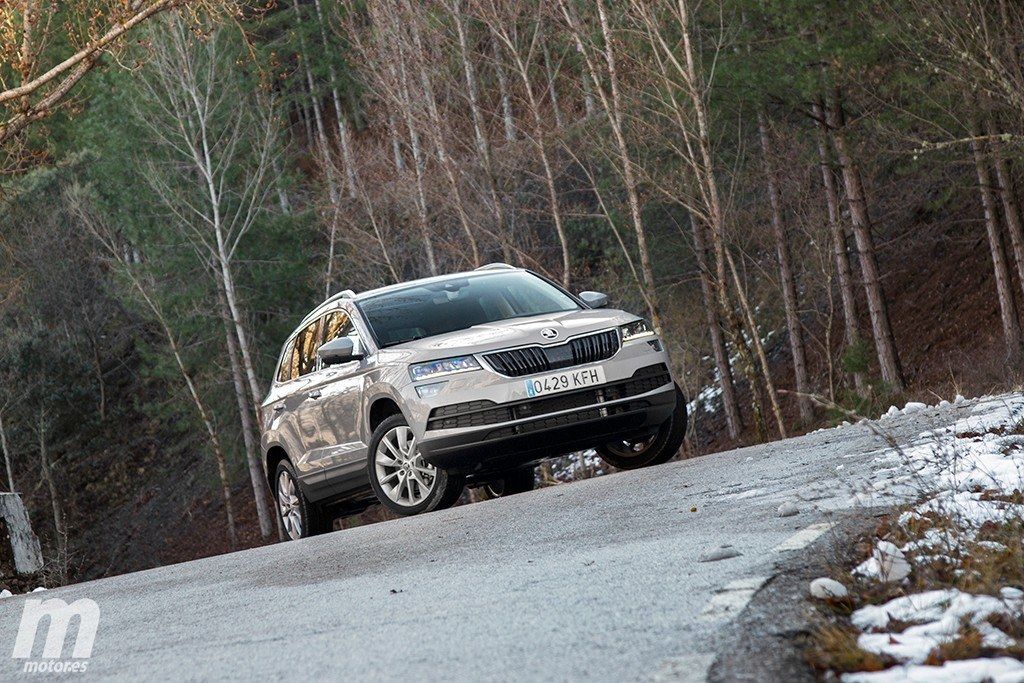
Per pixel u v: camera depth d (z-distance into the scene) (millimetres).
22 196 68188
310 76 78812
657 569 6652
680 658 4594
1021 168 33531
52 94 23672
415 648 5559
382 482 14367
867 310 53062
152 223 59188
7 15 22938
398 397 13773
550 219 47188
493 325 14266
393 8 42906
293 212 61438
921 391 37312
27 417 72312
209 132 58031
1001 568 5535
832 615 5113
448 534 10188
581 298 15680
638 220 37438
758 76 34938
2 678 6676
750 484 9883
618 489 11258
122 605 9148
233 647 6418
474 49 42375
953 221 47688
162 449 75750
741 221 46031
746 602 5402
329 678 5191
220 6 25859
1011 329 38531
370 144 51094
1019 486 7605
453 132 42781
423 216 44875
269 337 61531
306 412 16109
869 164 39562
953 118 31484
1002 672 4074
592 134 40625
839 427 14352
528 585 6855
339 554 10258
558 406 13461
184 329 59844
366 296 15766
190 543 68000
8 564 14922
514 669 4812
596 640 5129
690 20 36375
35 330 72188
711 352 59094
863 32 33156
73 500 74438
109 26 24469
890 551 5750
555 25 40125
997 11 28734
